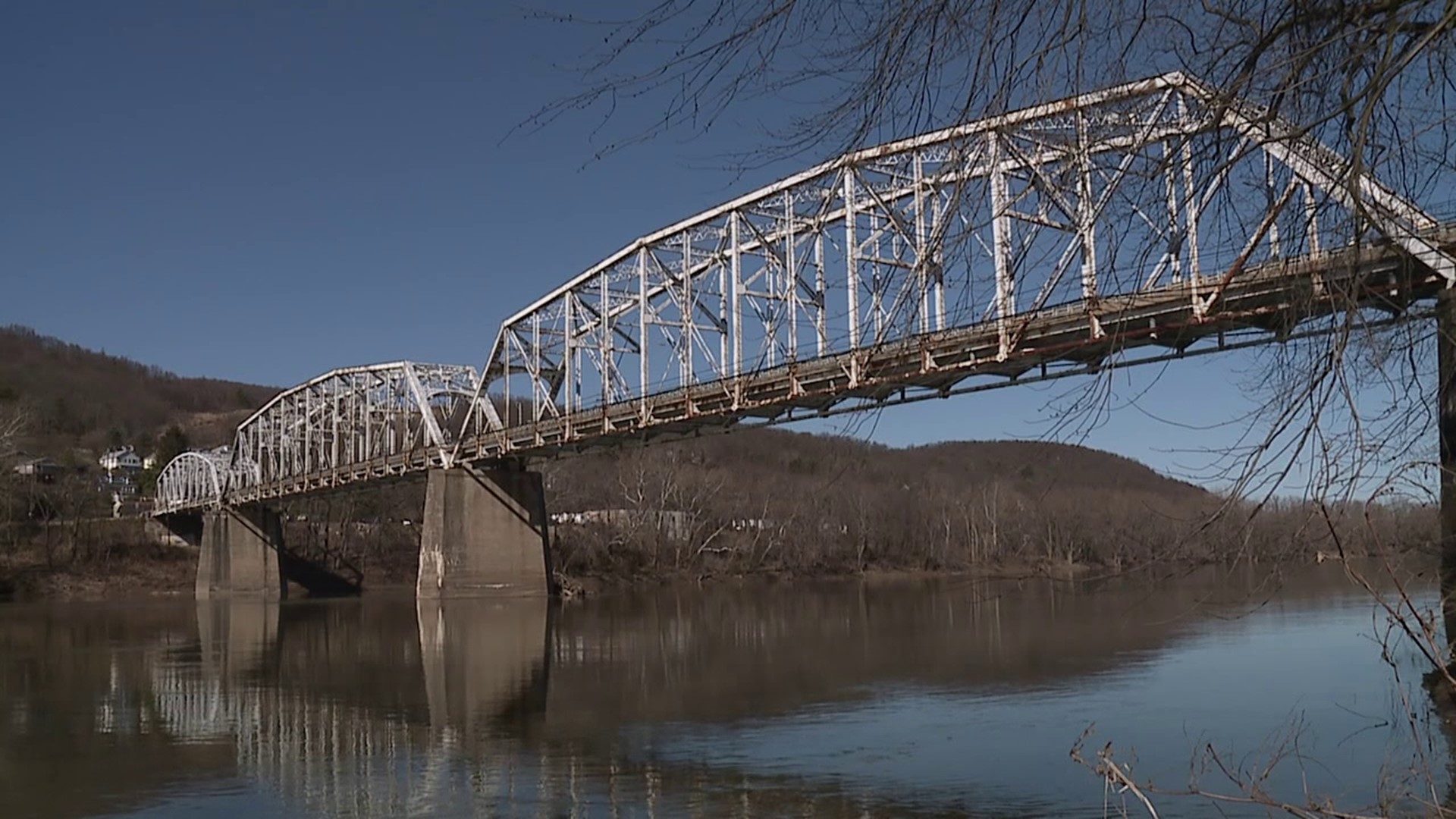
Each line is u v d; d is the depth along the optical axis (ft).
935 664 115.65
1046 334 99.55
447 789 65.92
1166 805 55.67
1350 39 16.79
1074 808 56.75
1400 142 17.75
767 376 162.91
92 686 116.88
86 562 395.34
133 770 73.05
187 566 413.39
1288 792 56.34
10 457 391.86
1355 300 17.30
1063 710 85.46
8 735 86.63
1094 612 173.27
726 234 193.98
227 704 102.12
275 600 335.06
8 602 333.01
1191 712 82.07
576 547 330.95
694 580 322.55
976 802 58.80
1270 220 18.61
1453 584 33.19
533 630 178.60
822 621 179.32
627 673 118.11
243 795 65.77
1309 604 168.45
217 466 401.70
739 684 106.32
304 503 401.08
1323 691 88.53
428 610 230.89
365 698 105.40
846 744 74.90
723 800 61.00
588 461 396.78
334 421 333.42
